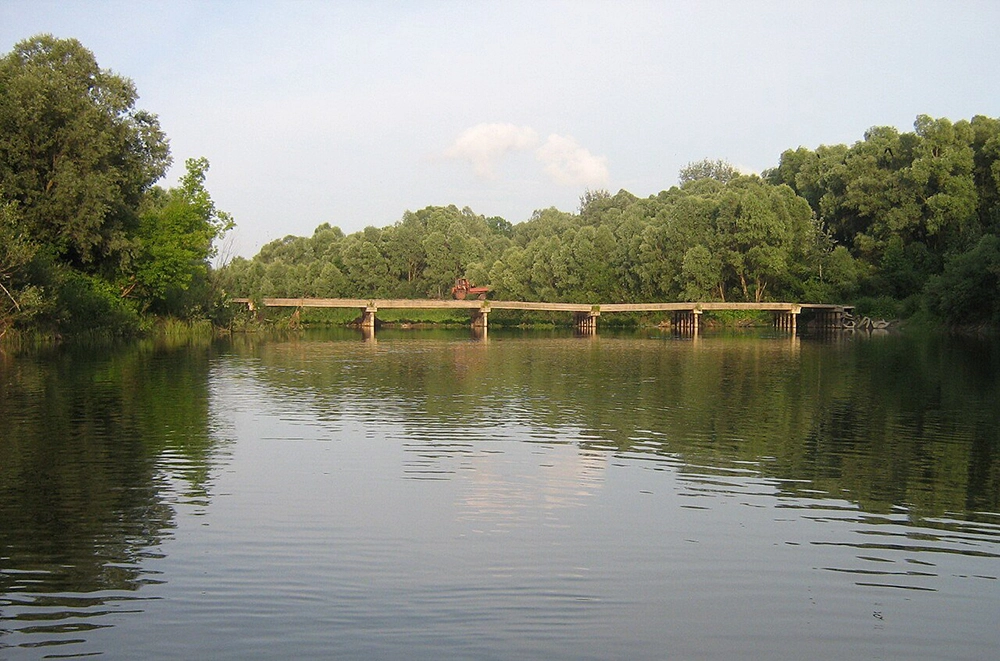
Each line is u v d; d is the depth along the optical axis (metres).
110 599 10.30
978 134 86.50
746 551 12.19
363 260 106.06
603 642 9.40
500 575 11.19
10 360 38.09
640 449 18.72
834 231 94.69
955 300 68.44
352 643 9.27
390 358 43.84
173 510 13.80
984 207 84.81
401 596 10.48
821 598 10.62
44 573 11.06
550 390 29.20
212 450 18.36
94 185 46.41
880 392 28.67
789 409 24.61
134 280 59.03
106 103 51.47
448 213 131.50
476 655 9.05
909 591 10.86
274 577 11.02
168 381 30.83
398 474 16.33
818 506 14.37
